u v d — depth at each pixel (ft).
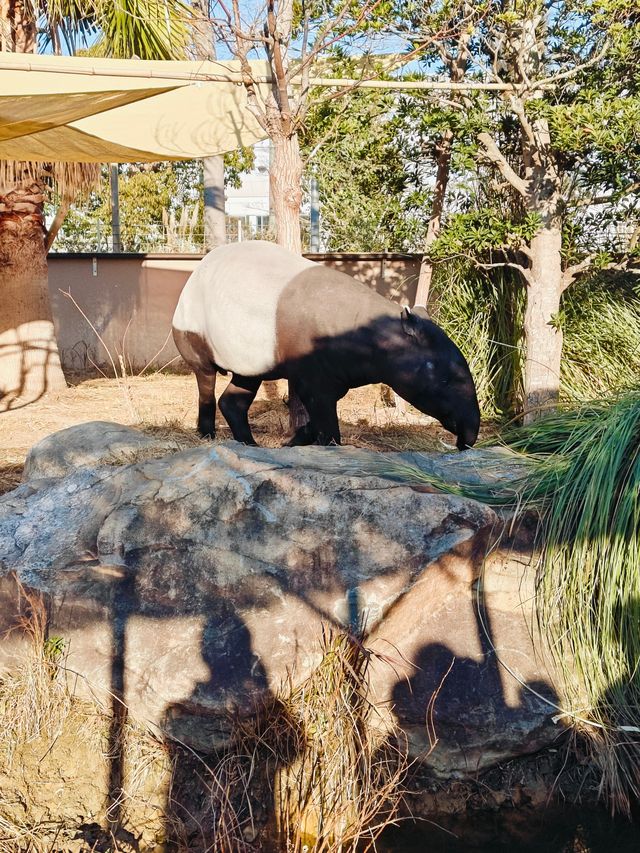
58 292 43.65
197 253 44.09
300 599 12.12
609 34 22.45
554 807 11.51
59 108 20.20
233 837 10.62
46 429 26.91
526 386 25.26
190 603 12.44
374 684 11.94
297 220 19.66
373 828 10.51
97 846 10.77
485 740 11.64
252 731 11.71
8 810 11.07
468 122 23.06
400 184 28.76
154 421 25.43
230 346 17.51
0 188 33.04
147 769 11.75
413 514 12.14
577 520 12.12
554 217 24.71
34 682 12.33
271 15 17.56
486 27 25.16
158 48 31.50
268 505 12.42
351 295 16.33
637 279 28.58
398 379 16.06
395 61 22.62
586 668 11.89
